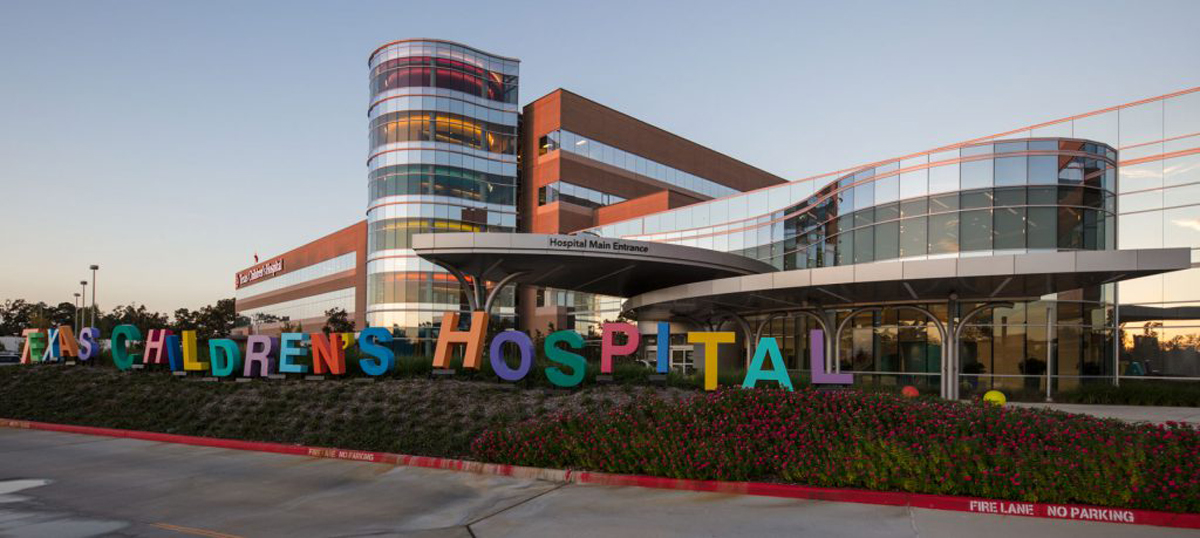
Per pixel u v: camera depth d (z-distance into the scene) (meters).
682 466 11.47
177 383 23.55
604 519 9.51
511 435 13.95
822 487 10.52
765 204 45.00
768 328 38.84
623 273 33.66
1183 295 28.45
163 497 11.33
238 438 17.47
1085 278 21.48
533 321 64.31
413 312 59.09
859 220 33.62
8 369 28.94
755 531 8.70
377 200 61.72
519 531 9.03
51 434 19.52
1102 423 11.36
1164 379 28.55
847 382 16.88
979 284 23.19
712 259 31.81
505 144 64.56
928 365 30.58
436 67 62.16
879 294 26.91
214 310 125.25
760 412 12.95
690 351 40.16
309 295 86.12
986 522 8.84
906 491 10.00
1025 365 28.95
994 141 29.52
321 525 9.48
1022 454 9.78
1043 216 28.45
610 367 19.11
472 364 20.20
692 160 76.12
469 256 28.72
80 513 10.20
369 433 16.28
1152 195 29.30
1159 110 29.47
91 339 29.05
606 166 67.38
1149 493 8.60
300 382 21.92
